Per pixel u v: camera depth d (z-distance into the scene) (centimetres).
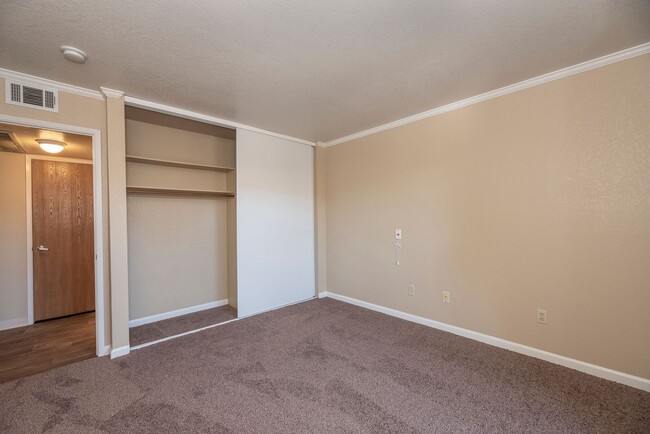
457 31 185
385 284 373
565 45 201
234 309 396
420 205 333
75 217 398
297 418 184
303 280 436
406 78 248
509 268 268
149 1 156
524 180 258
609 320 219
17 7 158
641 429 171
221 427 177
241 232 364
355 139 406
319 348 278
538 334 253
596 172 223
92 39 190
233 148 421
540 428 173
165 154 360
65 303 390
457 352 266
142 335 311
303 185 437
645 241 205
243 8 162
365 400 201
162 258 361
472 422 179
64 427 177
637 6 162
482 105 282
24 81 236
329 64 224
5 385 221
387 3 159
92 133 265
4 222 349
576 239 232
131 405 197
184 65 223
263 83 254
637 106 206
